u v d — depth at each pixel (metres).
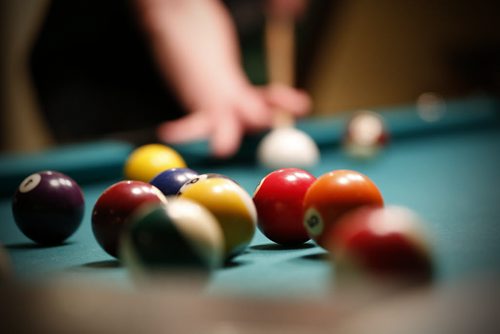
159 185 0.77
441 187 1.07
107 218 0.67
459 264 0.59
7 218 0.98
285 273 0.60
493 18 3.07
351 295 0.40
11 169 1.17
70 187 0.78
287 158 1.24
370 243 0.50
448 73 3.06
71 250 0.74
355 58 2.89
